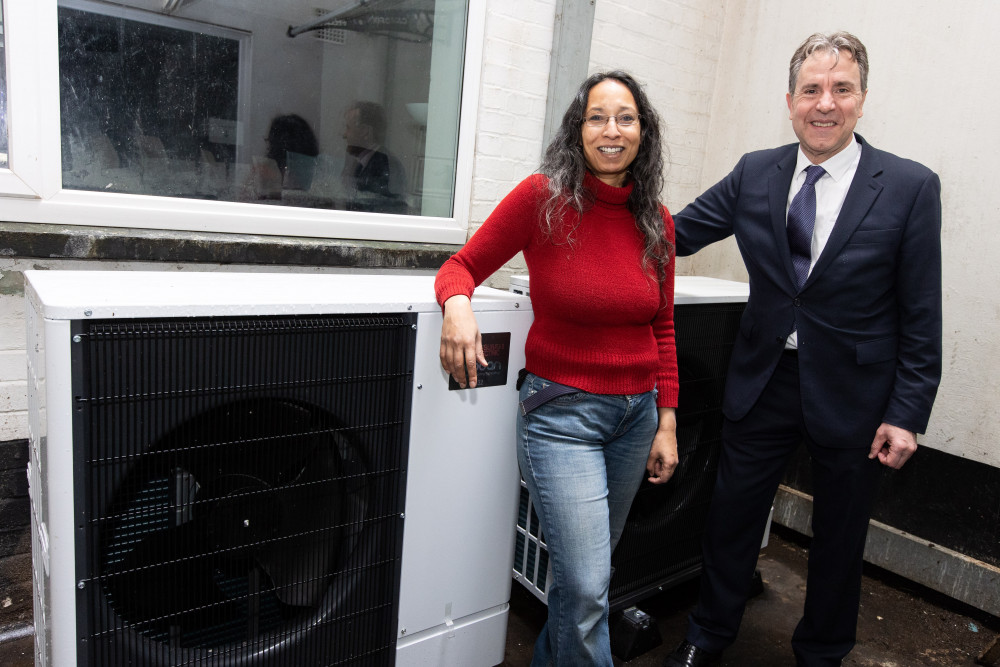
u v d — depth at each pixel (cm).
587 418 143
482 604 173
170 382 117
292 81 218
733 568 189
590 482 140
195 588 129
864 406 166
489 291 171
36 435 133
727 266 324
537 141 275
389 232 244
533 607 230
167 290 129
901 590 259
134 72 190
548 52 268
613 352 142
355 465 144
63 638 114
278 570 138
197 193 208
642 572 210
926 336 159
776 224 172
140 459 117
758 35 308
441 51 247
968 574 239
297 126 222
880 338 165
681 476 213
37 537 140
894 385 166
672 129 319
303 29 216
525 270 289
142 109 194
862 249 160
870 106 265
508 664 197
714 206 190
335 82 227
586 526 137
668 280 158
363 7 226
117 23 185
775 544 289
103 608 118
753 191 179
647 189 146
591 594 135
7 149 173
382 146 242
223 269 209
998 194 230
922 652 221
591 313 139
